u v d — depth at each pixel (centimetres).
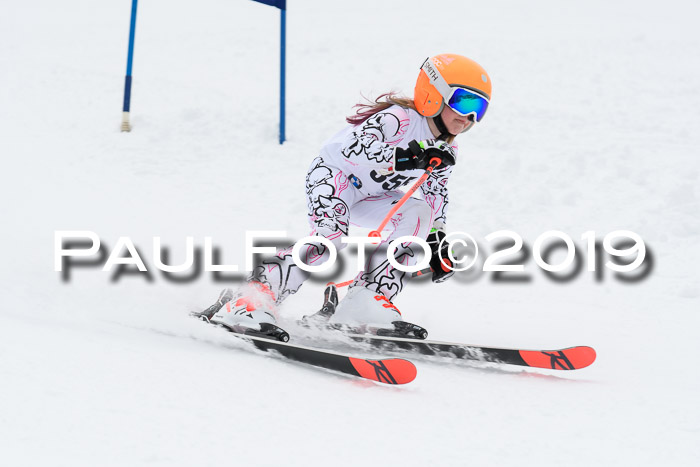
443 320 898
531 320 902
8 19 4456
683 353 763
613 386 645
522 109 2056
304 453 457
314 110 2002
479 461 468
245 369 610
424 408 561
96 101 2225
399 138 722
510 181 1522
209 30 3853
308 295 989
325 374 631
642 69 2588
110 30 3984
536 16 4184
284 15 1780
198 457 438
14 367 540
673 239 1223
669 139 1791
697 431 534
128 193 1452
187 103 2169
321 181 746
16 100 2267
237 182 1549
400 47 3052
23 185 1459
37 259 995
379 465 450
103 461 422
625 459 482
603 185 1485
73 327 693
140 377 553
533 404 587
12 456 416
